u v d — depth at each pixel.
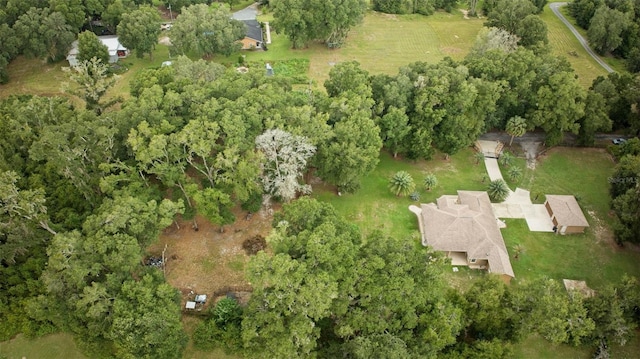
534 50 89.06
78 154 54.91
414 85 69.50
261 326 41.56
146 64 99.25
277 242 42.78
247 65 98.88
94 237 44.09
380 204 66.50
